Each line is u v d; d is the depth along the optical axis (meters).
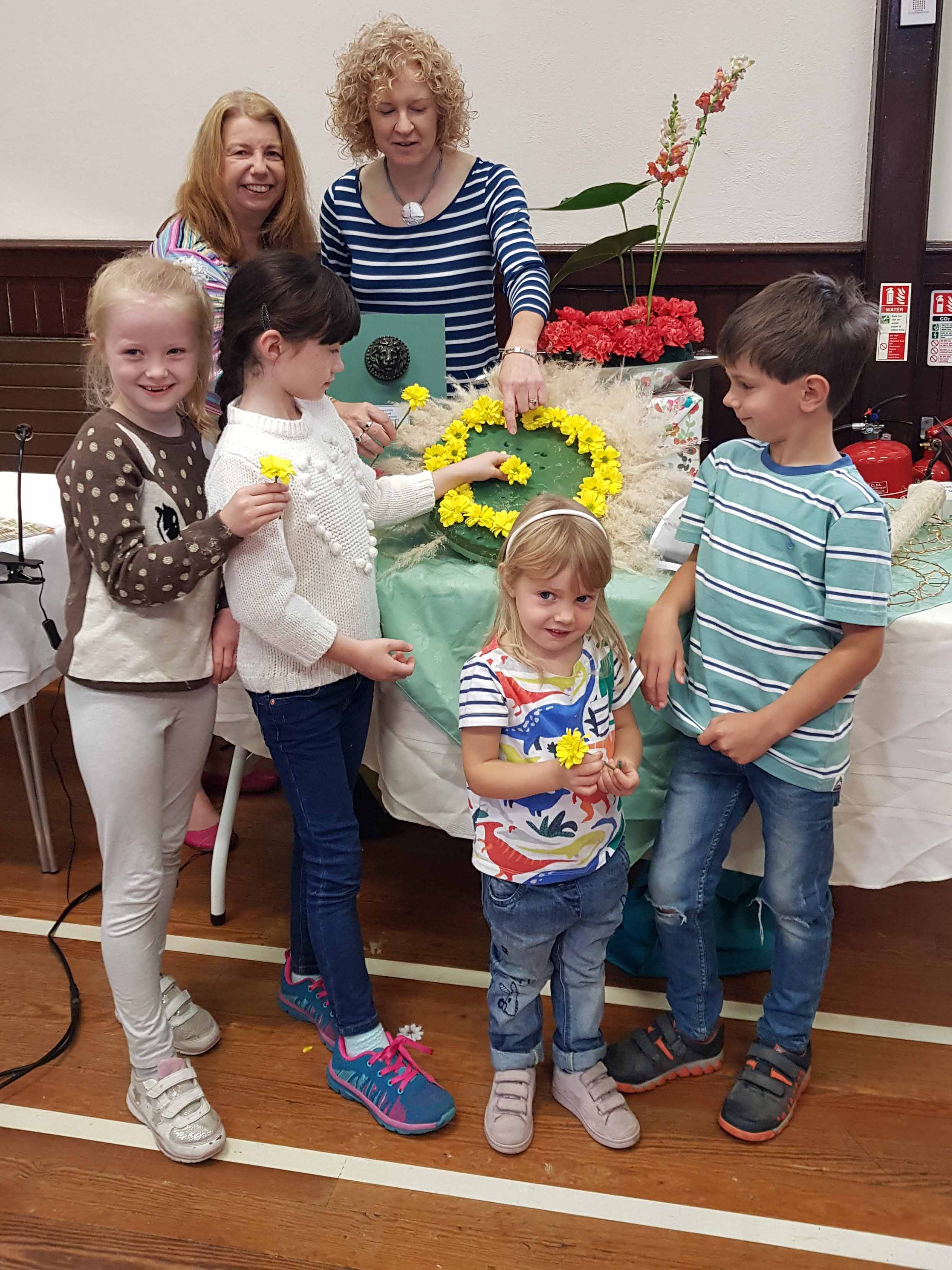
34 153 2.74
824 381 1.16
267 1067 1.51
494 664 1.23
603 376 1.75
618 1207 1.27
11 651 1.74
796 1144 1.36
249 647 1.34
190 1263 1.21
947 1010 1.61
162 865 1.41
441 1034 1.58
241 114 1.71
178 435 1.32
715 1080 1.48
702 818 1.36
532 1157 1.35
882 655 1.28
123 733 1.29
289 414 1.31
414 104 1.68
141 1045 1.38
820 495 1.20
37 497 2.05
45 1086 1.48
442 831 2.15
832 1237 1.23
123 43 2.60
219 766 2.39
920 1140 1.37
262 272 1.23
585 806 1.24
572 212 2.53
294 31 2.51
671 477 1.53
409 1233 1.24
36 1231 1.25
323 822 1.39
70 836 2.14
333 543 1.29
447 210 1.81
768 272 2.46
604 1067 1.43
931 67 2.21
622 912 1.34
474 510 1.46
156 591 1.20
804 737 1.25
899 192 2.30
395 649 1.33
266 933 1.83
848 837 1.44
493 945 1.35
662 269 2.51
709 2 2.32
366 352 1.69
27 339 2.83
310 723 1.35
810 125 2.36
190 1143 1.34
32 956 1.76
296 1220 1.26
